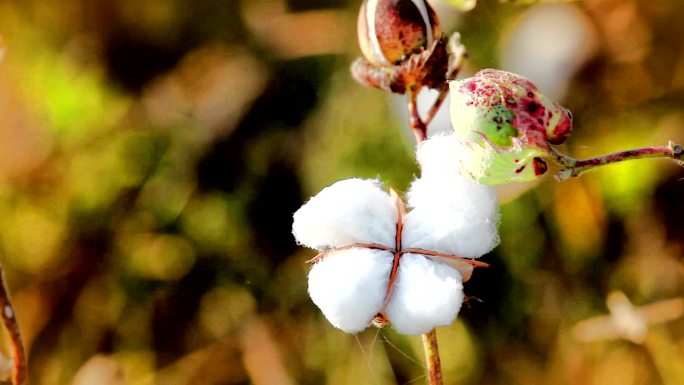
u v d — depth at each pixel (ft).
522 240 3.22
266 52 3.65
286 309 3.35
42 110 3.56
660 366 3.07
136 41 3.67
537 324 3.18
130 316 3.39
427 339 1.99
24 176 3.51
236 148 3.54
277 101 3.59
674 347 3.07
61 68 3.62
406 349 3.16
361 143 3.41
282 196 3.48
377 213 1.95
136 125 3.59
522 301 3.19
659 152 1.89
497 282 3.21
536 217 3.22
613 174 3.16
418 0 2.12
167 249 3.45
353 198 1.95
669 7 3.18
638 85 3.23
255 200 3.47
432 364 1.99
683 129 3.17
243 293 3.40
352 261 1.93
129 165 3.53
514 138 1.90
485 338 3.17
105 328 3.38
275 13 3.72
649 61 3.22
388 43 2.13
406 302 1.92
